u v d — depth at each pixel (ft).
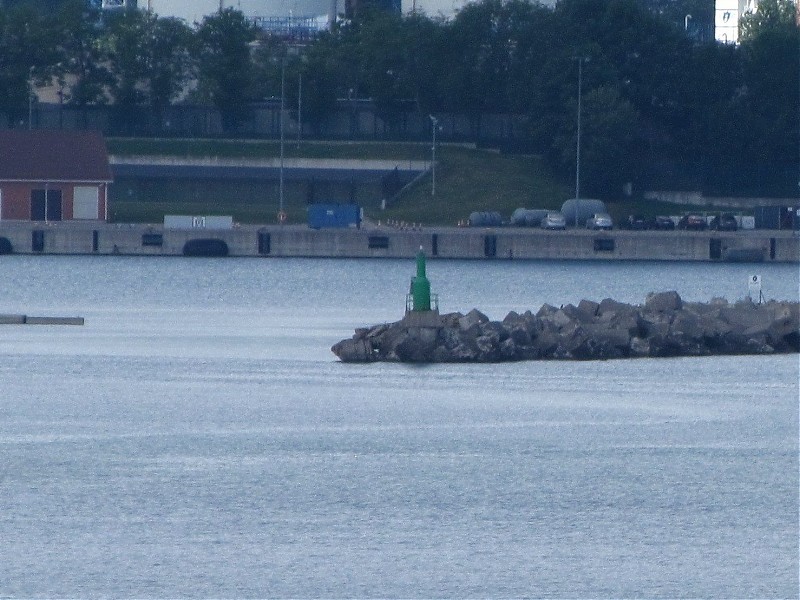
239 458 540.93
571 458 546.67
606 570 418.72
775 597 399.85
